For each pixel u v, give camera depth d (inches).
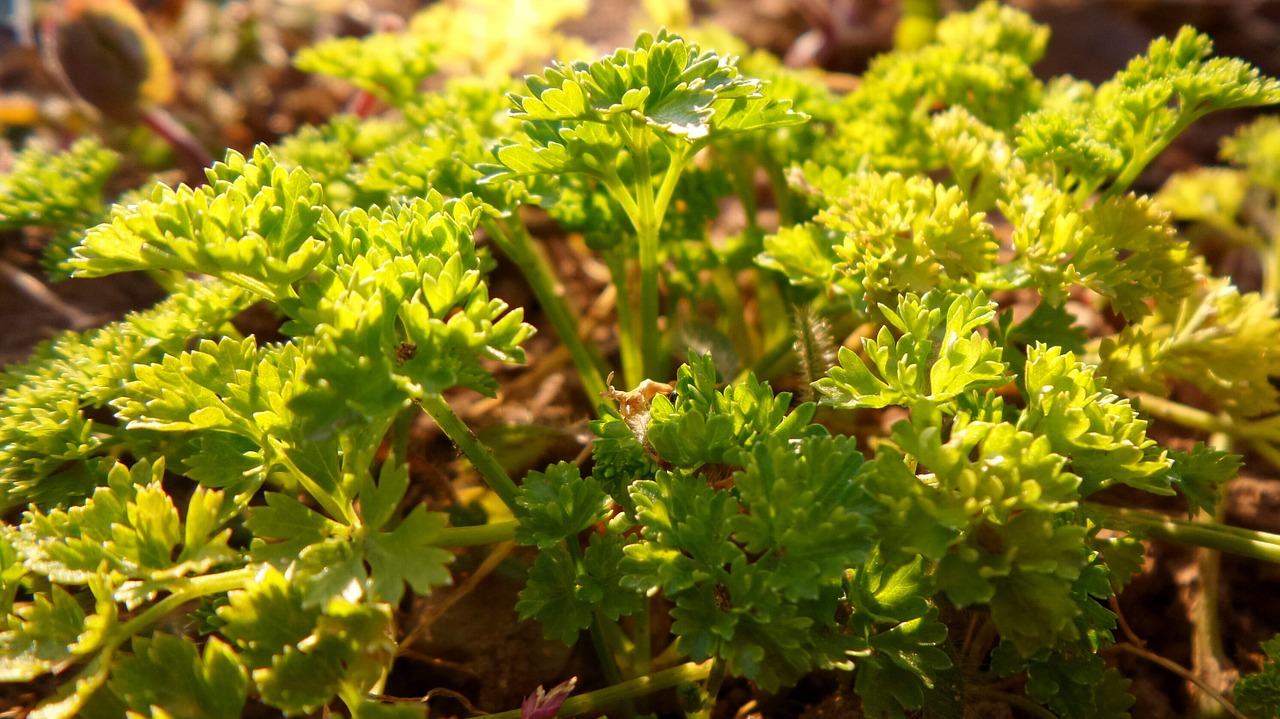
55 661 9.6
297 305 10.0
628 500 10.5
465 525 12.1
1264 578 12.5
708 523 9.7
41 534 9.8
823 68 20.0
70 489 10.8
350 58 14.1
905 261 11.1
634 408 10.9
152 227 9.6
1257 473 13.2
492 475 10.5
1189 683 11.8
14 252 14.1
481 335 9.6
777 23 20.9
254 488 10.0
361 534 9.7
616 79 10.4
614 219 12.5
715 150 14.0
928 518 9.4
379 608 9.4
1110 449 9.8
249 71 18.4
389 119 17.0
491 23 16.1
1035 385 10.0
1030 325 11.5
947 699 10.3
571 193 12.4
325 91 18.2
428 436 13.0
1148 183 16.9
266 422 10.0
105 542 9.7
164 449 11.1
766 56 15.1
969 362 9.9
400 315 9.5
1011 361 11.4
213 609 10.5
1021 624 9.4
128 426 9.8
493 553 11.7
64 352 11.3
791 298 13.2
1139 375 11.5
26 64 18.0
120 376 10.9
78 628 9.7
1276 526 12.7
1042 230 11.1
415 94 14.4
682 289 13.4
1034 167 11.8
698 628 9.6
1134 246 11.1
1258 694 10.8
